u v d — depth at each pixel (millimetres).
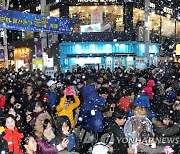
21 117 8281
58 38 31000
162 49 35375
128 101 9586
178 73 20109
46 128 6250
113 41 30562
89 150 8484
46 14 29734
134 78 15594
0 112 9102
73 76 17484
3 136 6551
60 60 30109
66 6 32688
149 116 7965
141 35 31641
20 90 14656
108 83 14148
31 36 38781
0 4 30547
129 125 6469
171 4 39406
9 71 24375
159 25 42344
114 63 30500
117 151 6801
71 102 9461
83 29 31281
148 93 12000
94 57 30266
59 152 5891
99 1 32531
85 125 9086
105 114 9328
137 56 30797
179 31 44875
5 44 28828
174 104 8969
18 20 20859
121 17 38000
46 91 11734
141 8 34938
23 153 5852
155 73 19938
